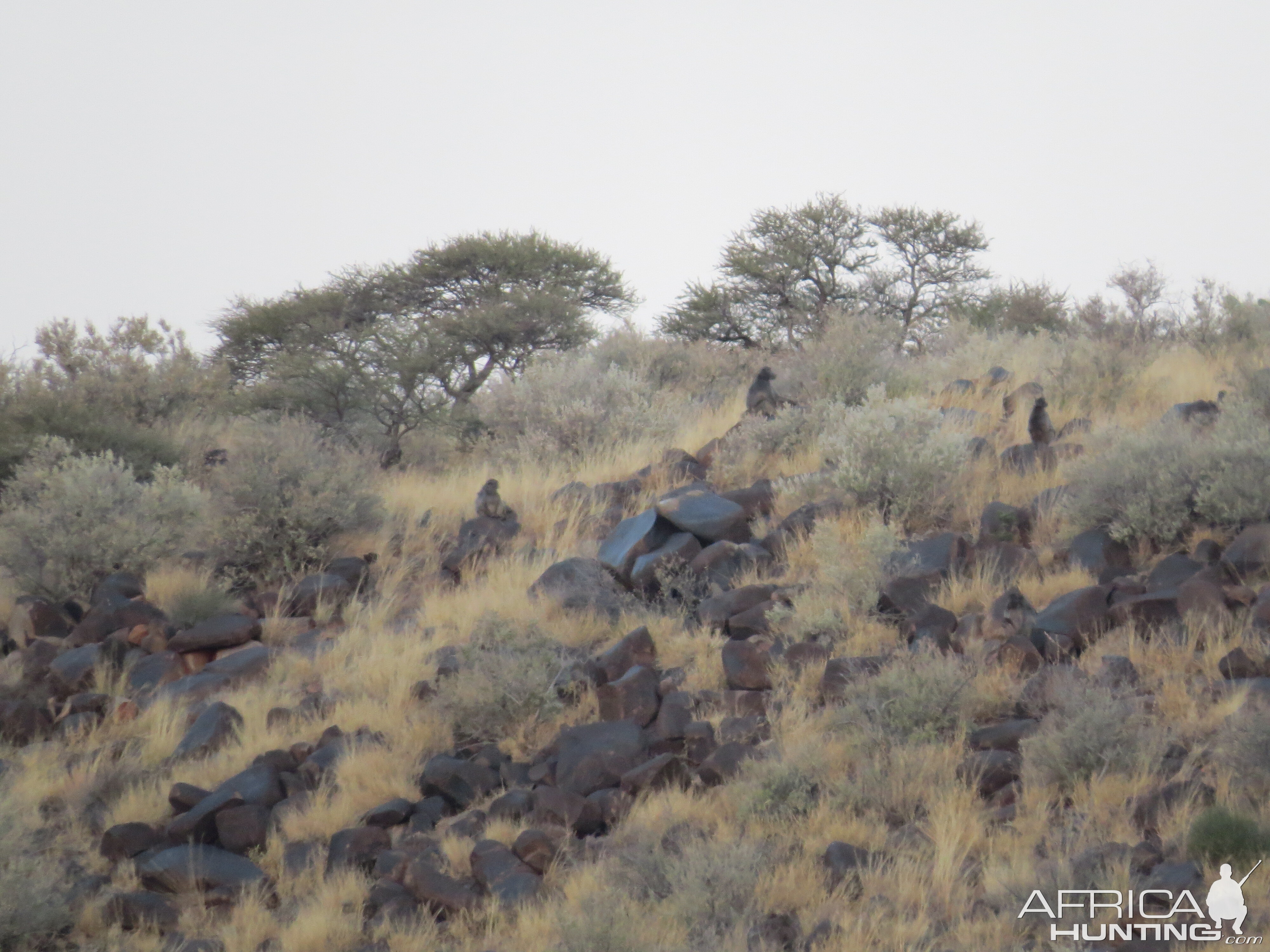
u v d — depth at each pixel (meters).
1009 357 32.41
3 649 20.30
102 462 25.33
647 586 19.38
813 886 10.98
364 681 17.55
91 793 15.06
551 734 15.20
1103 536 17.42
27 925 11.75
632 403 31.89
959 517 20.00
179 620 20.53
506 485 27.06
